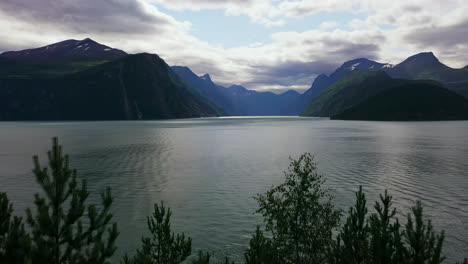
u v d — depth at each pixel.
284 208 15.73
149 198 31.89
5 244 8.09
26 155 64.06
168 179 41.09
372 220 11.19
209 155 64.94
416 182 38.16
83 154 66.25
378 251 9.84
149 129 163.00
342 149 74.12
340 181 38.94
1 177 42.12
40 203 8.66
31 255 7.84
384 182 38.25
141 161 56.88
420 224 9.48
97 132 137.62
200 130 155.88
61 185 9.20
